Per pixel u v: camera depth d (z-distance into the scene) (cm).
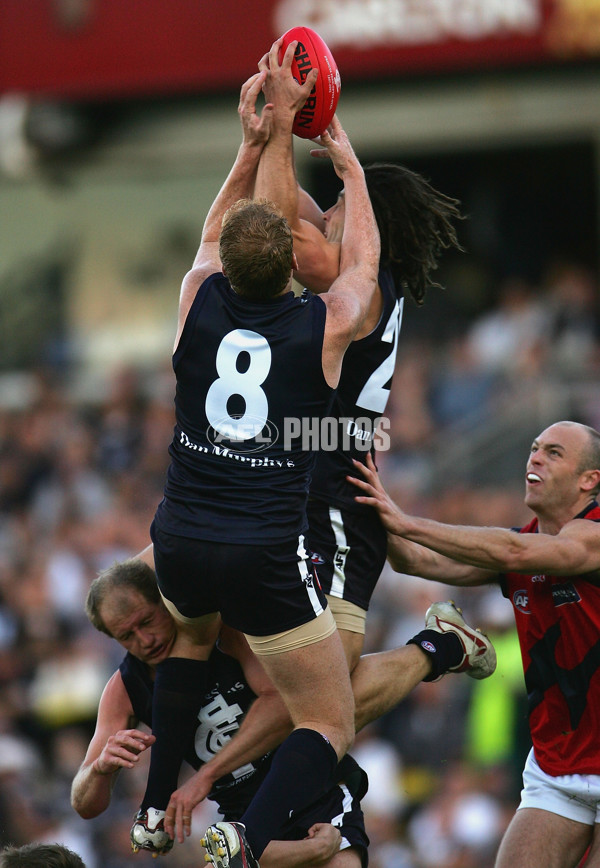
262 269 1485
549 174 5738
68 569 4466
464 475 4241
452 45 4972
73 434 5216
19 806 3572
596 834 1792
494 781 3434
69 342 5769
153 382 5422
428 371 5009
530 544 1694
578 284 5428
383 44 5003
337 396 1650
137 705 1753
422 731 3600
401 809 3500
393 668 1762
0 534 4750
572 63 5112
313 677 1515
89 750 1722
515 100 5231
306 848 1641
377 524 1720
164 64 5141
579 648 1789
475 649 1841
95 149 5641
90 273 5825
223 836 1439
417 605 3831
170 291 5769
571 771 1809
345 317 1518
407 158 5838
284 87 1591
